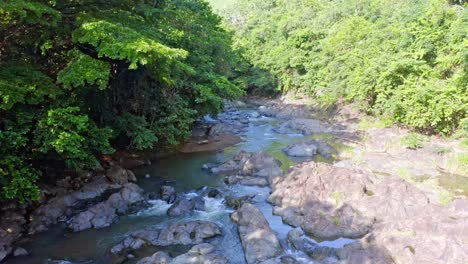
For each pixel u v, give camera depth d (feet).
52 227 49.11
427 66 90.27
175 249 44.04
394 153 79.77
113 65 70.59
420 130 88.58
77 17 54.03
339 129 104.27
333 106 124.57
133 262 41.34
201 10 110.93
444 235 41.32
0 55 54.49
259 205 56.95
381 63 98.63
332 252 41.83
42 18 49.06
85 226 48.98
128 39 49.24
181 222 48.19
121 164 73.46
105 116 70.03
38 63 59.41
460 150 74.90
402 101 90.07
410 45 97.14
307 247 43.55
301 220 50.26
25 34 54.80
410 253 39.42
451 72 88.48
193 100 91.20
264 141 96.22
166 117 78.69
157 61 58.18
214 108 91.71
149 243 44.86
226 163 74.74
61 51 60.34
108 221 50.31
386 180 56.95
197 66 91.76
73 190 58.03
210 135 100.22
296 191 56.85
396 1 128.36
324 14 155.53
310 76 141.79
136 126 71.10
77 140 48.19
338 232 47.16
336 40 126.72
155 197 59.06
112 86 72.54
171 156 81.87
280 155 82.79
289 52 150.82
